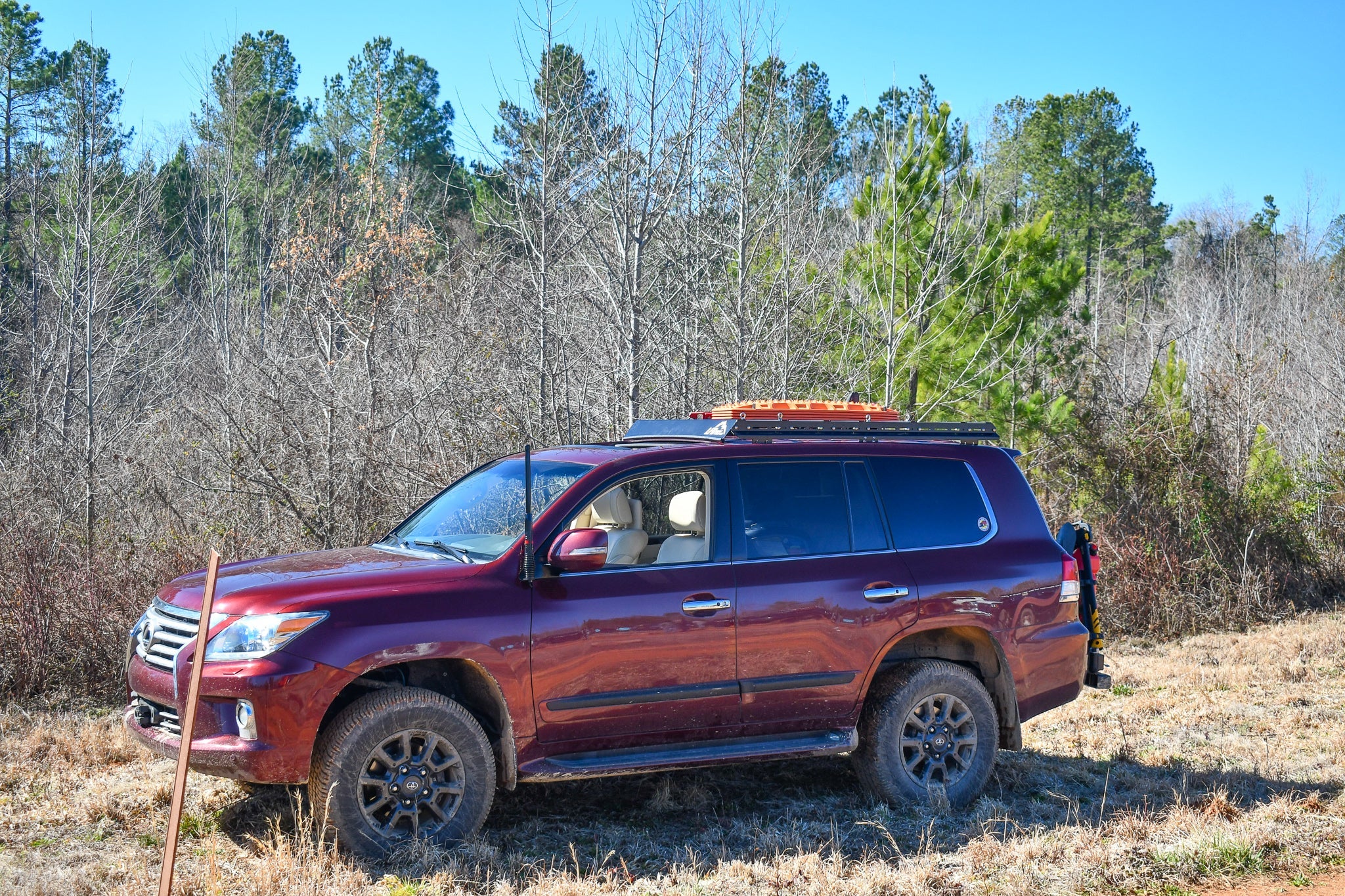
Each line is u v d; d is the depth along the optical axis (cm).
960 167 1449
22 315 1777
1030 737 758
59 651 838
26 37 3434
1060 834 545
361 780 491
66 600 855
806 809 594
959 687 610
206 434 1180
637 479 570
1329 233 6322
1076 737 750
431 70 4500
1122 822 561
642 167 1127
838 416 651
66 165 1811
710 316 1285
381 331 1247
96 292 1466
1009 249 1449
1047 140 5428
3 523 980
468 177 3322
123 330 1627
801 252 1426
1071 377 1535
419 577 520
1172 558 1262
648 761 543
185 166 3406
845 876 496
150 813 561
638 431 673
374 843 492
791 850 527
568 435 1157
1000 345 1461
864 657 588
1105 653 1097
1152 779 650
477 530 578
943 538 623
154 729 519
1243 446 1461
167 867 380
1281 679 934
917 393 1484
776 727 576
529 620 522
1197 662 1026
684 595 552
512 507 579
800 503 597
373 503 1077
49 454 1263
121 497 1190
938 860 514
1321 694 873
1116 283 4869
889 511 614
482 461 1108
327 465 1055
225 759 478
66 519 1128
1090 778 658
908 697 598
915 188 1401
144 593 889
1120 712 825
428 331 1250
